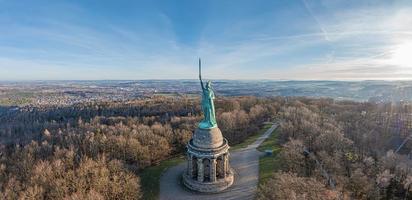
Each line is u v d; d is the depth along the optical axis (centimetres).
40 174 7612
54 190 6962
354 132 12312
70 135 11756
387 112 15662
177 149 11312
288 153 8750
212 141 7712
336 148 9831
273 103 18200
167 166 9662
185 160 10206
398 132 13375
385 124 14000
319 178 7812
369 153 10325
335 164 8538
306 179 6981
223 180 7794
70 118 17900
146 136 10950
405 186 8138
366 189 7700
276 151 10619
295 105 17375
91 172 7575
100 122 14988
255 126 13938
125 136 11038
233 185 7988
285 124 11931
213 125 7888
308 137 10656
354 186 7794
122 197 7075
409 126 13638
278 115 15512
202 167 7706
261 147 11206
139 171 9281
